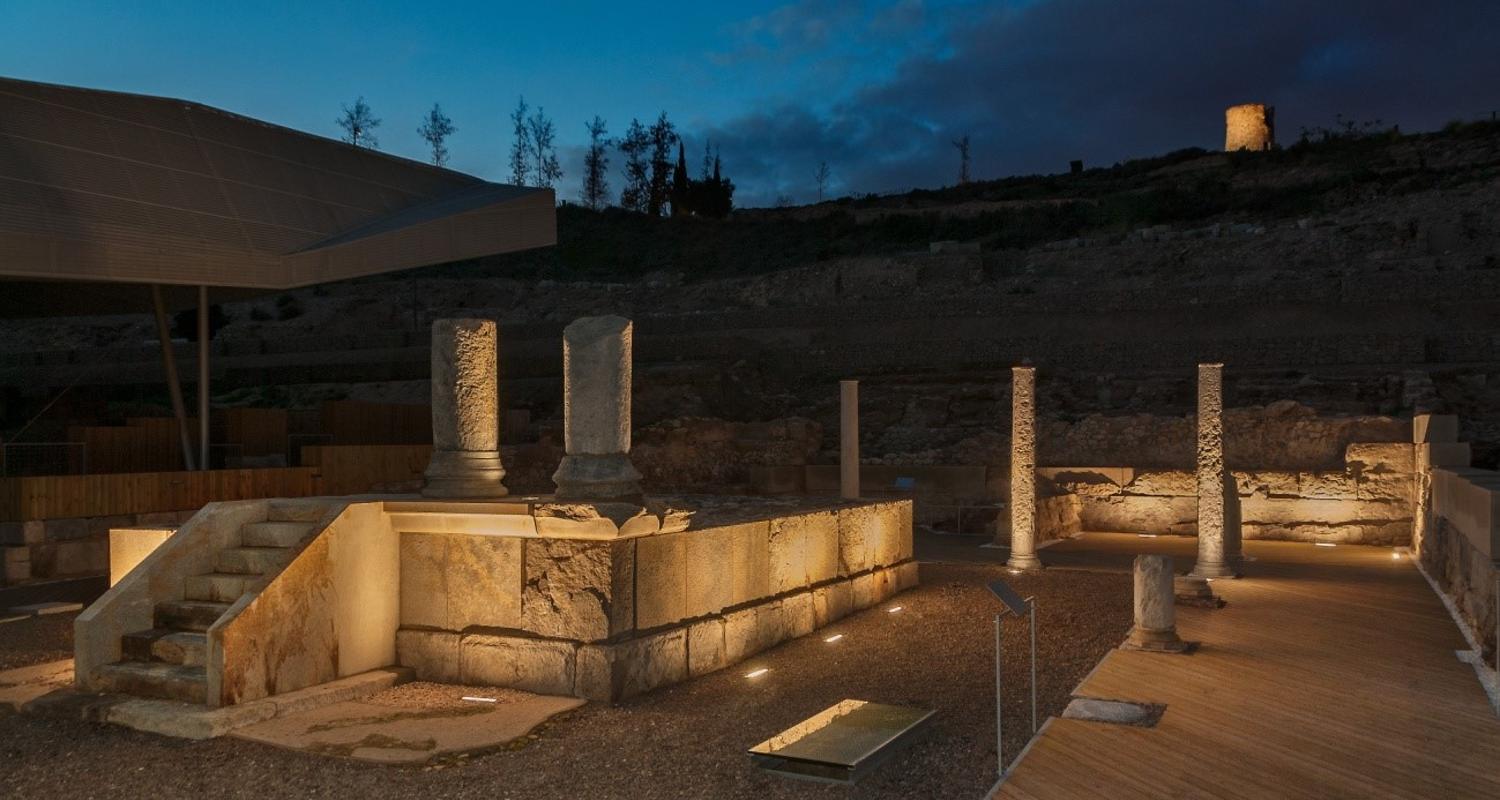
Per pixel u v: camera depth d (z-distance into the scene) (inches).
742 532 433.4
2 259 586.6
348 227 794.2
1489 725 314.3
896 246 2381.9
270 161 790.5
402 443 983.6
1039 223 2314.2
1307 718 321.1
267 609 335.9
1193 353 1275.8
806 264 2378.2
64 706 328.2
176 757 290.0
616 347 372.5
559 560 362.9
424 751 291.7
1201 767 275.3
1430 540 649.0
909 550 604.7
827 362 1451.8
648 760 288.7
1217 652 417.7
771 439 1055.6
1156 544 816.3
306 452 788.0
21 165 631.8
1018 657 420.5
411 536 389.4
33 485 620.4
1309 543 826.8
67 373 1834.4
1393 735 303.7
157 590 365.7
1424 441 730.2
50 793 263.6
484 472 412.8
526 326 1754.4
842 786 267.4
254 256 698.8
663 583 382.6
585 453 370.9
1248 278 1545.3
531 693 360.5
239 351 1895.9
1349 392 1087.6
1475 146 2295.8
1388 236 1619.1
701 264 2544.3
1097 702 339.6
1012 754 293.3
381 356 1737.2
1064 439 984.9
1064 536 866.8
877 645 449.4
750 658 425.7
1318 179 2159.2
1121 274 1731.1
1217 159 2829.7
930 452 1006.4
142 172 693.3
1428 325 1285.7
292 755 291.4
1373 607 527.5
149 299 970.7
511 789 265.7
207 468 762.8
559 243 2810.0
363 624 373.7
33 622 495.2
